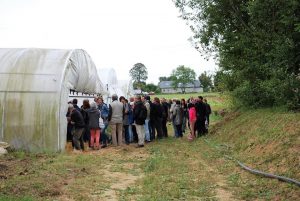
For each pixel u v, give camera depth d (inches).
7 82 623.2
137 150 653.3
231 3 788.6
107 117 730.2
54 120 607.2
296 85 580.4
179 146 688.4
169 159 540.4
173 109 844.6
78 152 609.3
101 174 442.0
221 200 332.8
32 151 602.2
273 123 551.5
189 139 780.6
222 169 460.8
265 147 487.2
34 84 620.4
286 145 441.1
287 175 372.5
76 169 456.1
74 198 330.0
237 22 813.2
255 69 743.1
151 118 810.2
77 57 708.0
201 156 564.1
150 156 580.4
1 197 308.7
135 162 530.9
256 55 732.0
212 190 366.3
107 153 608.4
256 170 416.8
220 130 809.5
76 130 629.9
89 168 471.5
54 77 627.2
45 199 319.0
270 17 654.5
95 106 668.7
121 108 715.4
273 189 351.3
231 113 944.9
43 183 371.6
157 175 435.2
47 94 615.2
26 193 334.0
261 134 547.2
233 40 803.4
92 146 668.7
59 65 643.5
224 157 535.2
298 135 447.8
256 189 359.9
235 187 376.5
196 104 817.5
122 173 453.7
